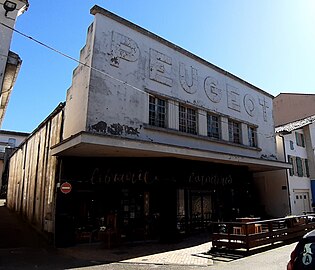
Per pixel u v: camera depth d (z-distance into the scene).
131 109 11.09
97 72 10.34
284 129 21.81
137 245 11.44
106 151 10.74
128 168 12.57
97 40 10.55
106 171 12.22
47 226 12.66
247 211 17.94
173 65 13.17
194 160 13.98
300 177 21.14
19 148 24.27
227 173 16.83
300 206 20.28
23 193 19.83
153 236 12.84
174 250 10.36
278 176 19.77
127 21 11.63
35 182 16.56
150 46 12.39
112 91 10.63
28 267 7.93
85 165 12.09
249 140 16.92
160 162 13.08
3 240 12.07
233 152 15.38
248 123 16.88
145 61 12.03
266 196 20.17
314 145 23.17
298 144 22.28
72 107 11.50
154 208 13.20
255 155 16.88
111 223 11.55
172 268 7.67
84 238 11.68
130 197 12.90
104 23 10.92
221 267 7.60
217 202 16.19
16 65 8.16
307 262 3.50
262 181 20.59
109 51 10.85
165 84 12.58
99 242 11.80
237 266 7.65
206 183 15.31
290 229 11.71
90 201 12.11
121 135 10.55
